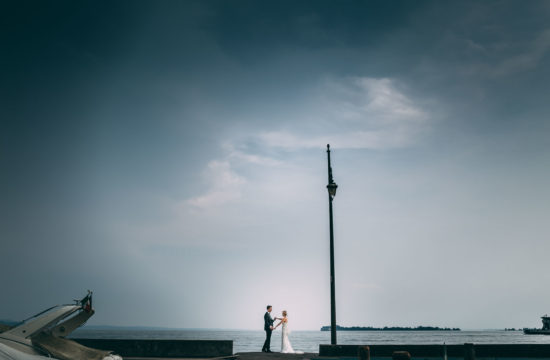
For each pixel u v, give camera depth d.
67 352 11.70
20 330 11.39
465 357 10.48
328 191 21.25
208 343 18.03
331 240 20.62
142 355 17.88
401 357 10.15
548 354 17.05
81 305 12.71
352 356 17.97
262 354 19.02
